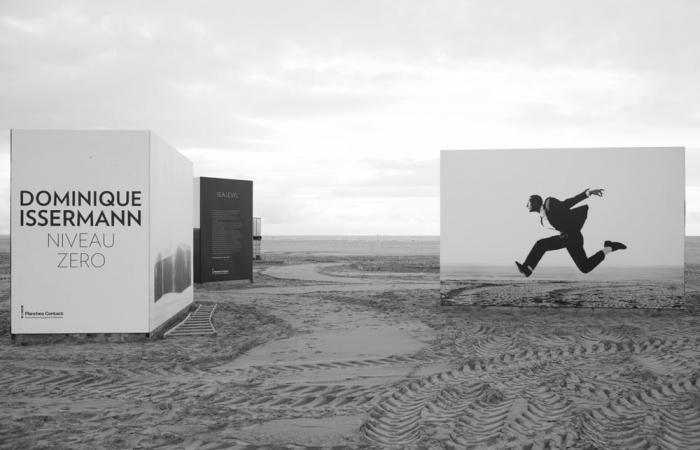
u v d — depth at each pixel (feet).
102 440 18.99
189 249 51.52
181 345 35.76
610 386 25.70
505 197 51.13
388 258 156.35
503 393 24.52
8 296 61.16
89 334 37.22
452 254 52.01
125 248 37.32
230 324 44.24
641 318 46.91
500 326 43.16
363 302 57.62
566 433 19.38
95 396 24.40
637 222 49.67
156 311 39.01
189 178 50.85
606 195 49.98
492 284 51.44
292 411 22.21
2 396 24.45
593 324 43.93
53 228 36.99
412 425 20.56
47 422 20.83
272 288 71.97
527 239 50.93
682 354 32.96
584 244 50.24
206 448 18.35
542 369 29.27
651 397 23.94
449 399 23.72
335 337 38.86
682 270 49.16
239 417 21.44
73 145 37.01
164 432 19.76
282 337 38.88
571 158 50.31
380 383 26.53
